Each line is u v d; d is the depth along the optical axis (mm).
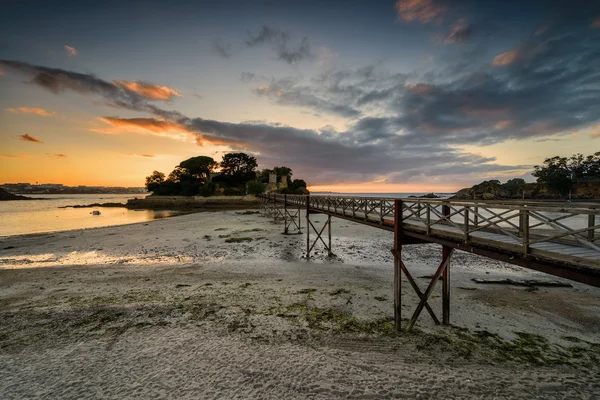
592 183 78438
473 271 14562
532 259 5371
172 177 105250
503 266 15500
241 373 6117
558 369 6309
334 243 21641
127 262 17094
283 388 5633
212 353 6914
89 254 19281
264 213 47594
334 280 13016
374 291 11422
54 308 9867
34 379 6070
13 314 9438
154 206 75812
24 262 17422
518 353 6957
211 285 12305
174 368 6344
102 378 6062
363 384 5730
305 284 12398
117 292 11531
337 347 7191
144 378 6020
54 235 26828
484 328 8297
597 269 4324
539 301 10430
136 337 7770
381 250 19391
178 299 10586
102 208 72062
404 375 6020
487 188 86250
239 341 7477
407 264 15969
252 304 10031
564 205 5277
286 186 104000
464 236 6816
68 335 7965
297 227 28281
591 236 4434
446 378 5918
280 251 19312
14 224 37562
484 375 6031
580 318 9047
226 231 27547
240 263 16375
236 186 99562
